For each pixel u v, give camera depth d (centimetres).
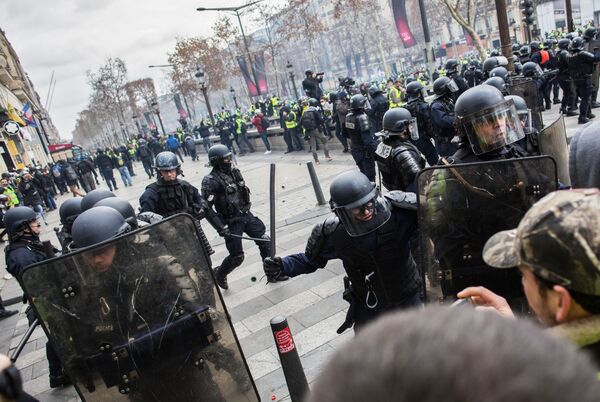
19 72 5825
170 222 249
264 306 530
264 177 1423
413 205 276
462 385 44
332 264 596
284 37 4719
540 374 45
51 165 2642
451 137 695
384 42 6494
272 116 2816
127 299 246
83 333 243
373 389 46
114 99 7069
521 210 227
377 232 274
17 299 762
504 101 301
